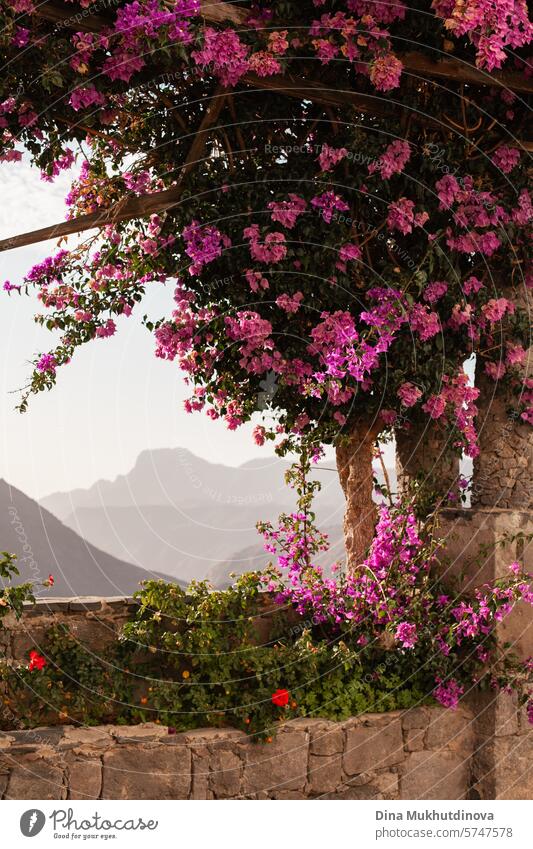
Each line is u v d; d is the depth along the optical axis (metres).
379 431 5.61
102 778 4.40
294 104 5.01
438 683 5.23
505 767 5.25
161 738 4.53
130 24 4.04
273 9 4.47
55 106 4.45
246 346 5.16
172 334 5.31
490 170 5.33
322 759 4.87
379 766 5.04
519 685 5.29
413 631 5.04
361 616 5.33
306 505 5.50
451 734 5.30
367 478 5.59
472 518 5.42
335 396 5.09
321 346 5.05
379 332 4.90
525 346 5.63
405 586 5.34
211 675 4.81
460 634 5.24
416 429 5.74
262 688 4.80
